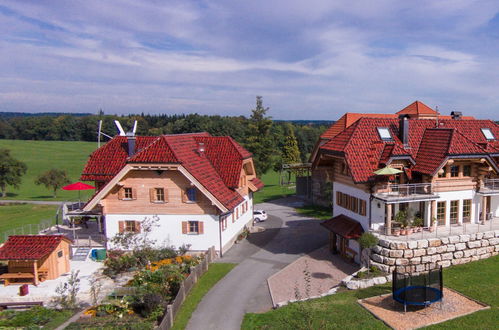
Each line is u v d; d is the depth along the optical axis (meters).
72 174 98.06
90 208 31.03
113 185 30.53
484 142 30.47
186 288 23.41
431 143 28.69
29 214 54.81
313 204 53.59
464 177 28.55
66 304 23.03
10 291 25.80
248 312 21.27
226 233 32.75
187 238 31.19
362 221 28.03
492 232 26.92
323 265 28.59
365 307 19.72
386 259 24.69
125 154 35.31
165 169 29.98
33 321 21.56
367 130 29.42
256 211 44.88
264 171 74.25
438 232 27.03
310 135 134.12
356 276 24.28
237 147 37.31
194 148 35.62
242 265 29.19
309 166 55.97
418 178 28.39
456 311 18.56
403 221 26.69
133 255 29.06
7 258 26.50
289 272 27.42
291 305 21.19
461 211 28.86
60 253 28.27
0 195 74.31
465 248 26.08
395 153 26.69
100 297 24.22
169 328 19.22
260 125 72.00
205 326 19.67
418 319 17.97
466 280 22.70
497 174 28.50
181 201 30.89
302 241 35.28
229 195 32.56
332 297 21.61
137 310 22.34
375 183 26.50
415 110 48.53
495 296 20.06
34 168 103.94
